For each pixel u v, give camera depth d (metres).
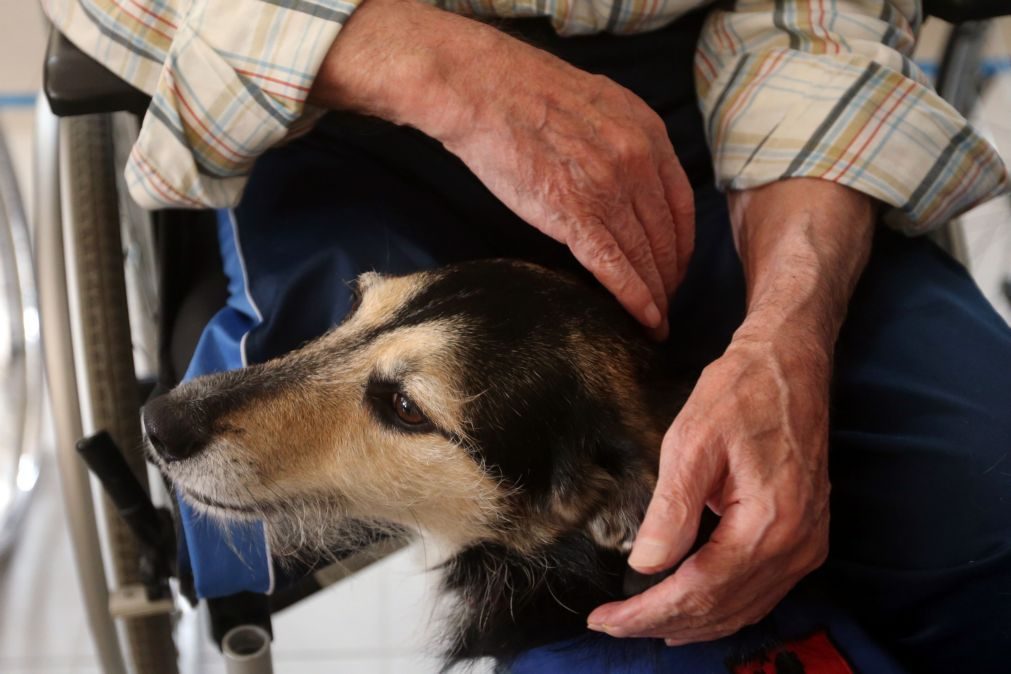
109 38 1.30
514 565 1.44
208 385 1.34
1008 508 1.22
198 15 1.28
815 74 1.43
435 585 1.57
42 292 1.47
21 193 2.96
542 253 1.54
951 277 1.47
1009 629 1.20
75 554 1.52
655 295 1.37
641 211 1.31
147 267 1.90
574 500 1.35
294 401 1.34
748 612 1.16
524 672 1.37
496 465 1.33
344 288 1.41
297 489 1.36
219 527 1.31
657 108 1.59
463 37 1.28
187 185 1.35
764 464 1.11
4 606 2.41
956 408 1.28
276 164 1.51
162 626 1.59
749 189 1.46
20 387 2.58
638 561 1.05
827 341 1.24
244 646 1.33
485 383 1.31
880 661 1.18
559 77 1.28
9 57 3.58
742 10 1.54
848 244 1.37
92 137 1.56
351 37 1.27
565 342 1.34
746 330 1.22
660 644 1.26
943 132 1.40
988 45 1.93
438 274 1.38
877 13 1.51
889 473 1.28
